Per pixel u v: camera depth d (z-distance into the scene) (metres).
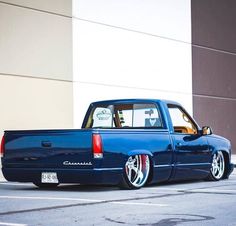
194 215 6.44
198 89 21.06
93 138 8.90
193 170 10.63
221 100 22.33
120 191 9.19
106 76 17.31
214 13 22.12
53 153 9.26
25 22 15.09
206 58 21.56
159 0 19.34
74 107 16.33
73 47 16.34
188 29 20.64
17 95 14.85
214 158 11.34
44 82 15.53
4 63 14.57
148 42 18.81
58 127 15.85
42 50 15.49
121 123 10.81
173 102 10.77
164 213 6.59
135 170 9.50
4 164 9.82
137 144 9.46
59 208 7.06
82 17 16.66
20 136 9.65
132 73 18.17
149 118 10.39
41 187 10.20
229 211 6.75
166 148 9.98
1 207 7.18
